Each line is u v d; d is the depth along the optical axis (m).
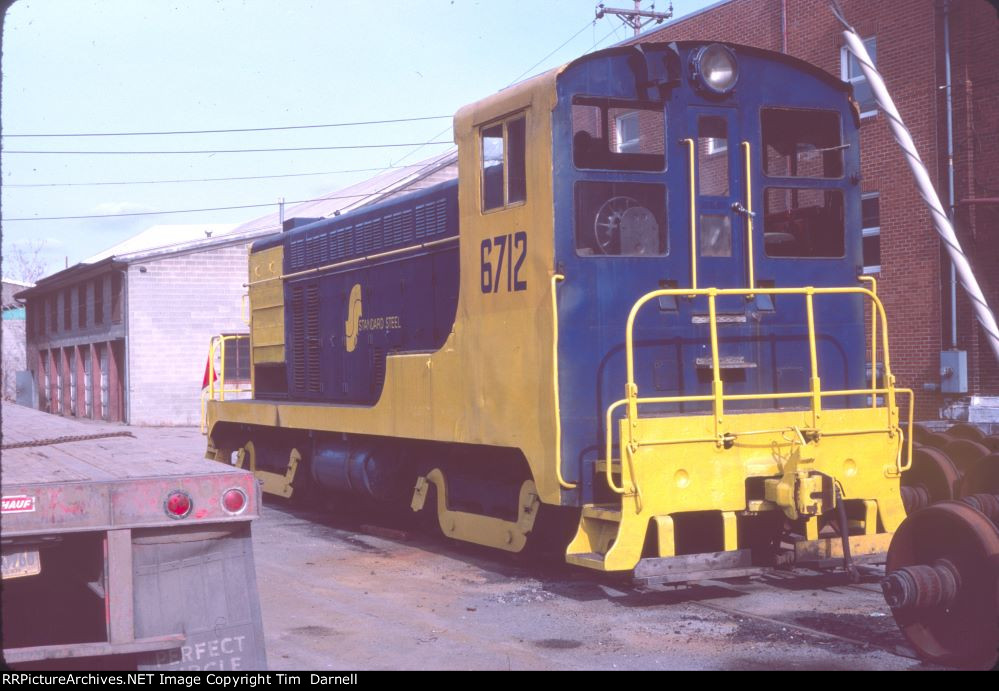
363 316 11.48
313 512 13.06
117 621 4.40
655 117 8.04
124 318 31.41
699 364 7.90
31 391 40.44
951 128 17.55
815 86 8.47
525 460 8.46
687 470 7.21
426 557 9.62
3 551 4.35
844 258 8.49
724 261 8.05
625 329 7.75
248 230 34.69
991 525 5.82
